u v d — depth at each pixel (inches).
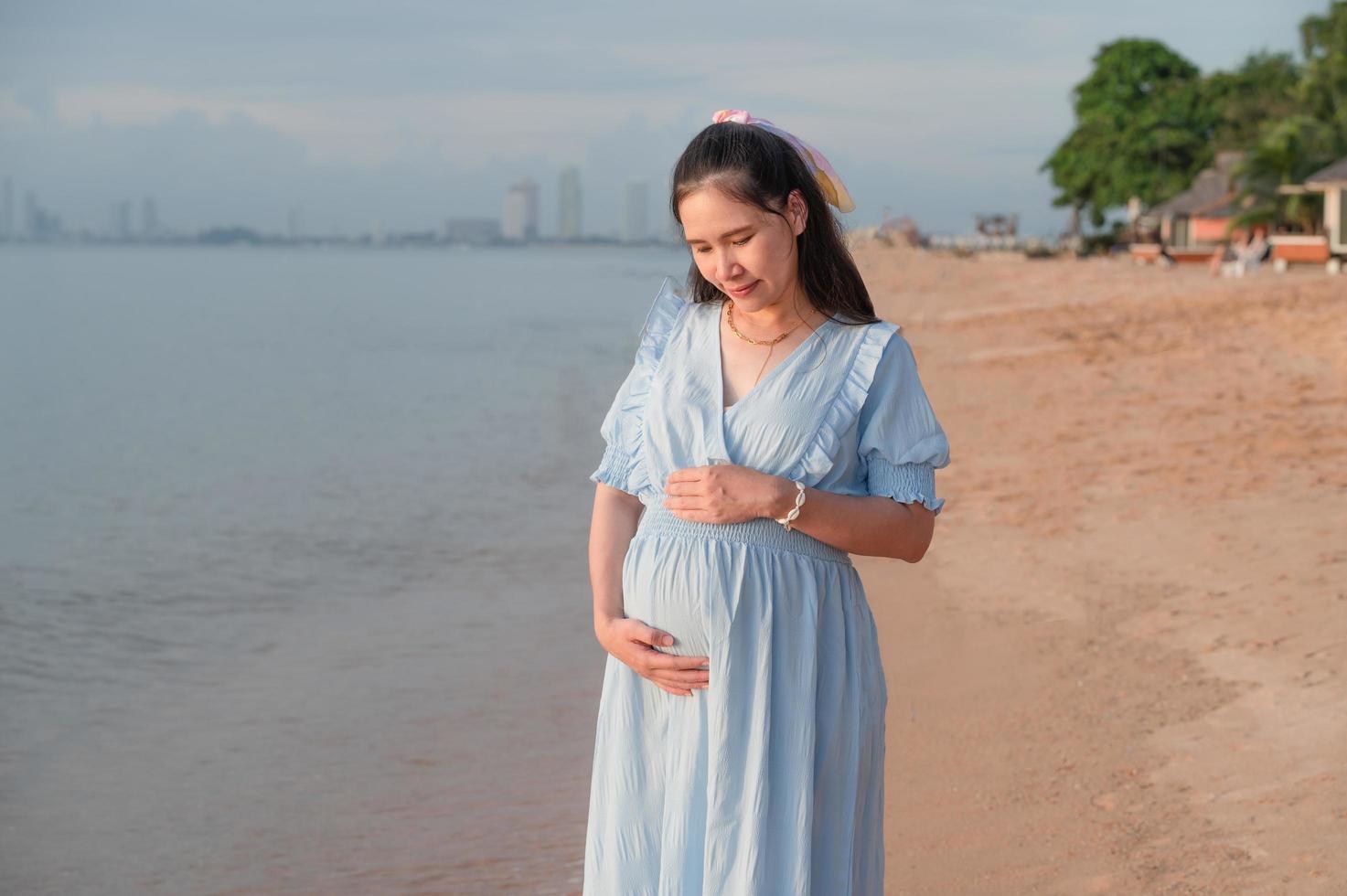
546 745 207.3
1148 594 250.7
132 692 245.6
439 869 160.7
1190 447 404.8
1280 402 480.7
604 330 1748.3
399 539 403.2
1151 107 2625.5
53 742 216.2
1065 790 162.9
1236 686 193.3
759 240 90.0
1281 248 1627.7
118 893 157.9
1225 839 144.0
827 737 92.0
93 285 3678.6
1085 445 427.5
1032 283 1371.8
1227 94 2571.4
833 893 91.7
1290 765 161.9
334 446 650.8
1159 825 150.1
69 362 1229.1
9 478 553.6
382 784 192.4
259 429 730.8
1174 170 2583.7
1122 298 1065.5
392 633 286.4
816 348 93.8
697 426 94.0
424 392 933.2
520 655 263.9
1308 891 130.0
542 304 2642.7
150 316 2106.3
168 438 697.6
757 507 90.0
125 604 320.5
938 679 213.5
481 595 321.1
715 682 90.6
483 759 201.8
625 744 95.6
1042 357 690.8
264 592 332.5
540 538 399.5
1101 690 199.0
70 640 285.3
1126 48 2682.1
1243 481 345.4
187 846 171.8
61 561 375.9
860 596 96.0
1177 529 299.9
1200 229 2064.5
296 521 438.9
